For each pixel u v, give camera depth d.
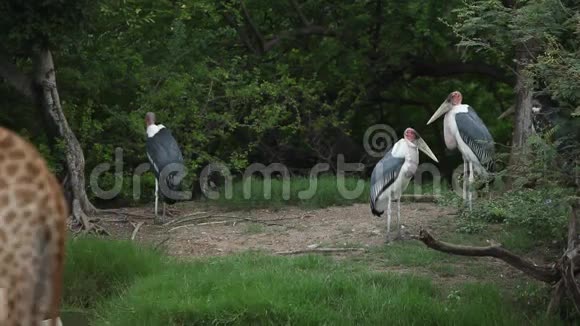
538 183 8.73
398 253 11.32
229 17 19.17
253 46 19.75
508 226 12.00
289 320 8.34
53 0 12.11
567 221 9.76
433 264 10.88
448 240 11.73
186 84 16.30
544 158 8.39
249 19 19.34
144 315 8.67
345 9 19.38
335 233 12.71
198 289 9.16
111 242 11.19
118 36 16.30
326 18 20.00
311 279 9.34
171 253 12.03
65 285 10.27
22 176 2.69
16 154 2.69
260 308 8.45
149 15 16.17
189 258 11.48
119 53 16.06
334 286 9.19
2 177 2.68
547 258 11.05
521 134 14.03
